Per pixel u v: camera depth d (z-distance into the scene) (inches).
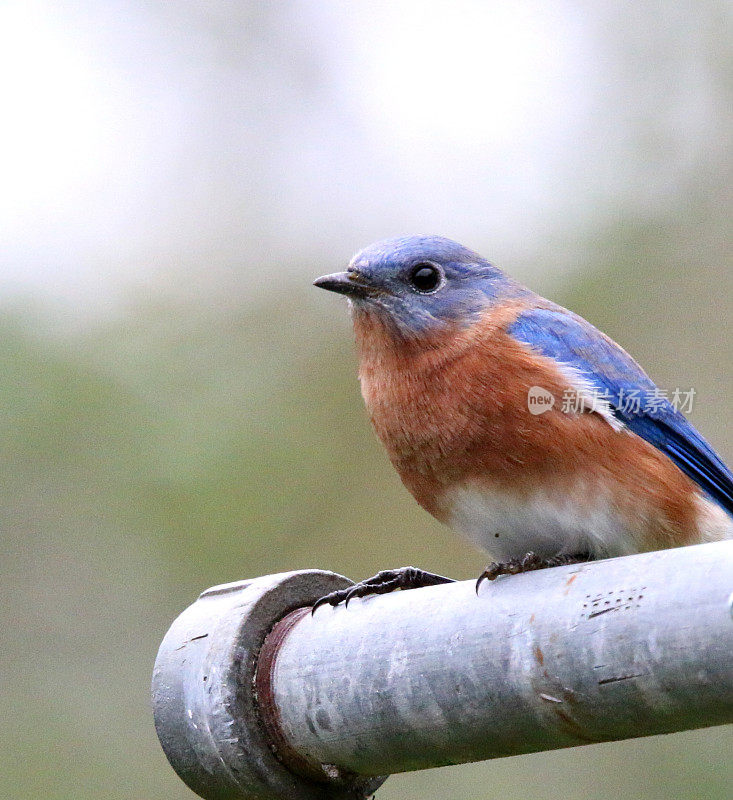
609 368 355.6
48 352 590.9
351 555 582.9
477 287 360.5
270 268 631.2
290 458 589.9
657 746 512.1
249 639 265.3
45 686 552.4
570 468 328.8
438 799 511.2
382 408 350.3
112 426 581.3
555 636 225.6
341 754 254.8
